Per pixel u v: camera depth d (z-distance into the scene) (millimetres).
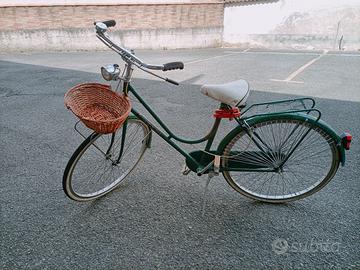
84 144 1930
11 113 4121
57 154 2922
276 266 1643
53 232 1897
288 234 1864
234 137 1919
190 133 3355
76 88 1728
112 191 2303
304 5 11320
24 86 5586
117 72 1693
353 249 1738
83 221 1992
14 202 2180
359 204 2107
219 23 12445
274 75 6254
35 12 11086
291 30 11820
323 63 7648
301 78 5918
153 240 1831
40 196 2250
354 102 4281
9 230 1911
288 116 1839
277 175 2342
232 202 2172
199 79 5965
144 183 2404
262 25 12156
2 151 2988
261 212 2066
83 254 1734
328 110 3955
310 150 2215
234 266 1647
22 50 11547
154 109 4141
